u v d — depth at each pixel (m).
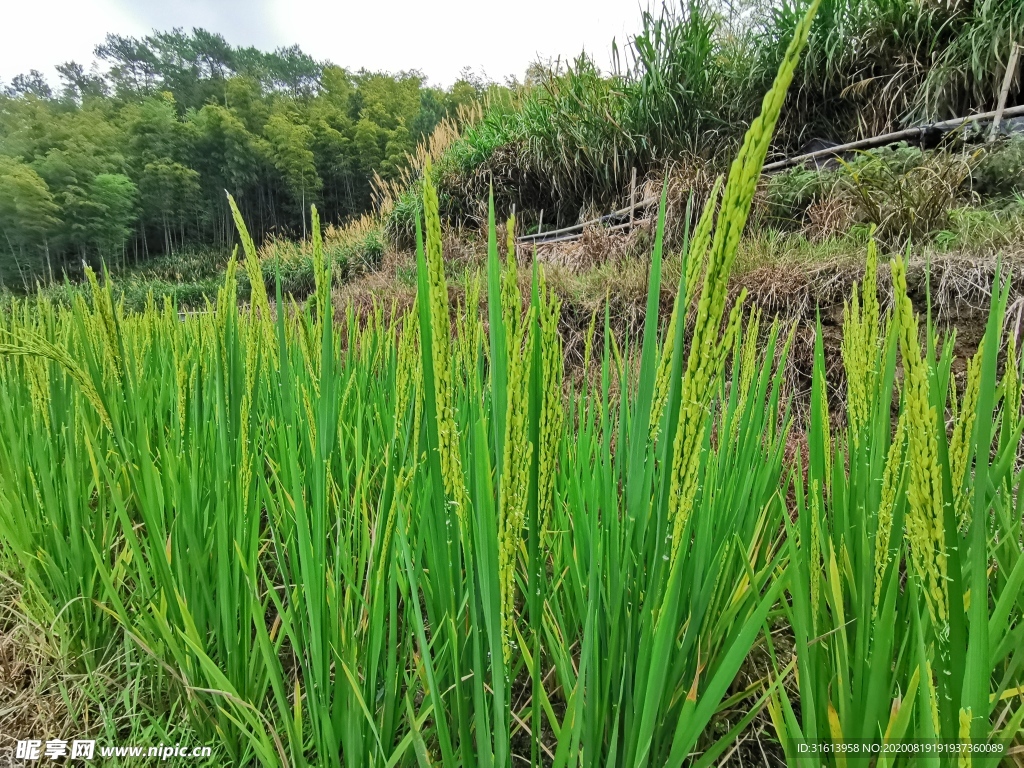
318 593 0.94
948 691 0.62
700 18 6.21
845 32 5.39
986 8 4.33
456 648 0.81
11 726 1.43
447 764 0.81
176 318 2.20
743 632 0.77
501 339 0.67
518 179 8.48
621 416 1.04
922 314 2.83
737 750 1.17
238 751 1.19
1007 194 3.63
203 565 1.25
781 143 6.00
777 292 3.18
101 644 1.53
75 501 1.46
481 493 0.66
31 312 2.49
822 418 0.98
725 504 1.08
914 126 4.79
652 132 6.77
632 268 4.23
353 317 2.05
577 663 1.16
